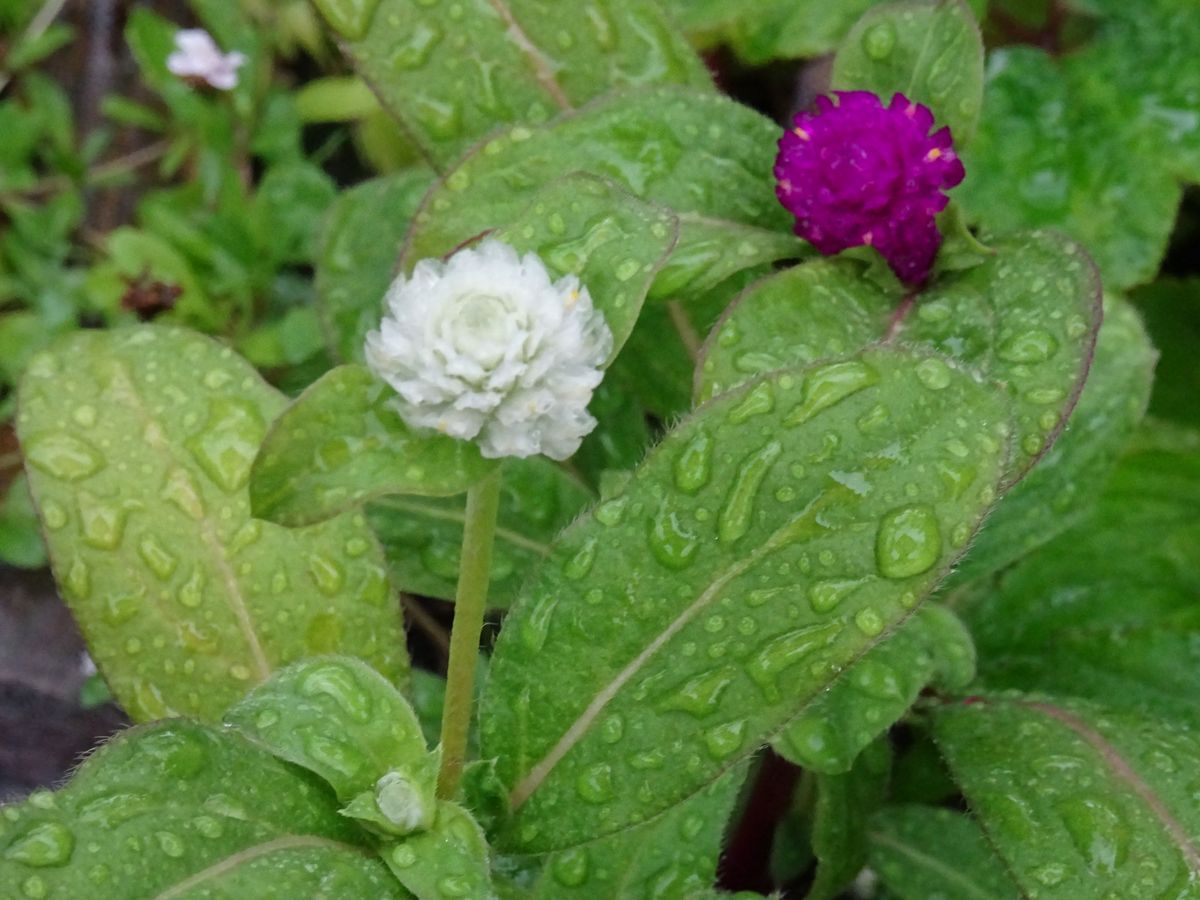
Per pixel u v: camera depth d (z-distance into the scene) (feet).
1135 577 0.99
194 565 0.78
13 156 1.31
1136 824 0.73
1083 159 1.03
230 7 1.36
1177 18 1.06
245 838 0.67
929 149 0.78
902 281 0.79
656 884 0.80
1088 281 0.75
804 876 0.95
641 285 0.64
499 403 0.61
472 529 0.65
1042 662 0.95
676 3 1.11
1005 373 0.74
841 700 0.79
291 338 1.19
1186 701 0.92
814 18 1.07
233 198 1.28
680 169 0.82
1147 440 1.04
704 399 0.76
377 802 0.67
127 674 0.78
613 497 0.69
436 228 0.79
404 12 0.84
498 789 0.69
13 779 1.04
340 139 1.37
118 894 0.64
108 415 0.79
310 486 0.61
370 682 0.69
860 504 0.66
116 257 1.23
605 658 0.69
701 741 0.67
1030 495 0.87
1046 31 1.15
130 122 1.37
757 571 0.67
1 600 1.11
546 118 0.85
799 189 0.79
